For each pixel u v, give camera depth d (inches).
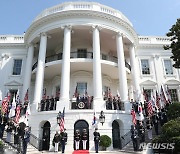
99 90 678.5
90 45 892.0
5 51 1018.7
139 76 977.5
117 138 641.0
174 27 642.8
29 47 894.4
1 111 579.8
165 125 470.3
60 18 787.4
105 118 627.2
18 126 575.5
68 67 710.5
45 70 830.5
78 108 652.7
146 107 706.8
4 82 956.6
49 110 667.4
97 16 783.7
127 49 952.9
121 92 729.6
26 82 844.6
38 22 822.5
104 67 812.6
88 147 590.2
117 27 816.3
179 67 647.8
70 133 605.3
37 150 583.8
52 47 952.3
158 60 1021.2
